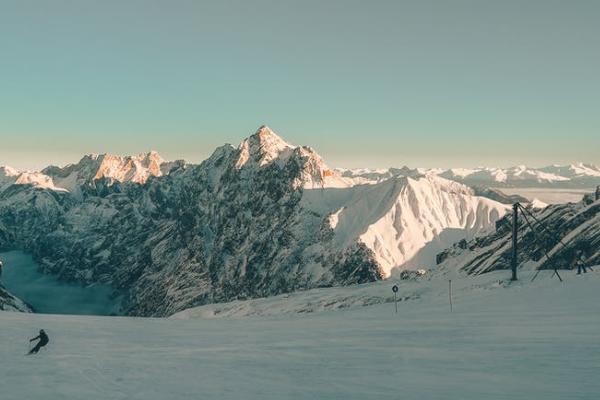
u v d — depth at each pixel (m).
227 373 26.88
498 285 77.06
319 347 36.09
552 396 19.12
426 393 20.66
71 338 46.44
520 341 31.50
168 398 21.47
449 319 47.50
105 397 21.86
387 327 45.72
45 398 21.81
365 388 22.11
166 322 68.31
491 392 20.22
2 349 38.28
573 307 46.31
